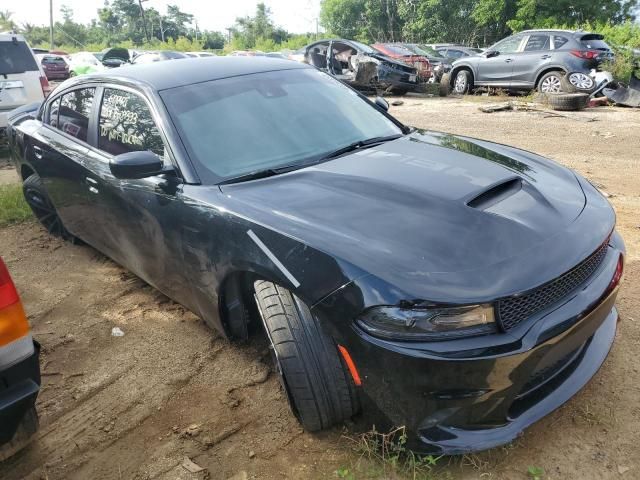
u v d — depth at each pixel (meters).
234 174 2.93
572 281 2.23
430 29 38.41
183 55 19.20
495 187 2.60
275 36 65.31
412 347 1.99
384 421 2.22
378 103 4.00
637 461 2.29
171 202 2.94
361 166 2.90
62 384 3.11
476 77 13.56
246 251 2.49
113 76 3.73
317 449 2.47
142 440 2.64
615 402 2.62
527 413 2.26
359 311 2.07
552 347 2.11
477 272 2.06
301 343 2.32
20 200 6.12
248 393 2.90
